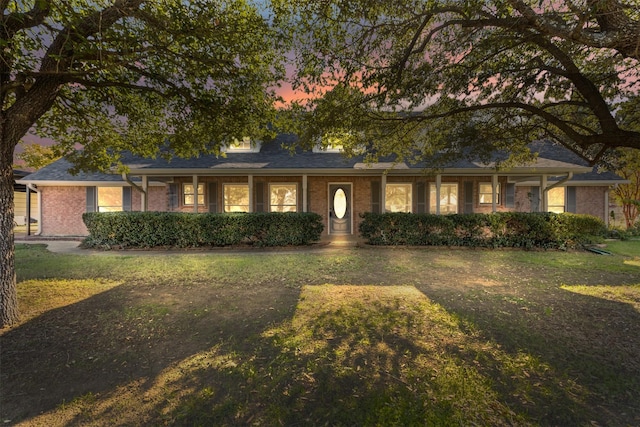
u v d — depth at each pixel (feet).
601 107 15.60
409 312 13.98
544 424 7.07
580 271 22.27
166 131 23.12
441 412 7.44
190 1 14.02
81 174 44.98
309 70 17.03
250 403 7.84
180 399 8.01
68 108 19.89
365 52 16.57
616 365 9.56
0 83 12.26
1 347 10.75
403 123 21.09
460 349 10.59
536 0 13.56
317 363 9.70
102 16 12.91
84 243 34.24
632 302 15.38
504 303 15.26
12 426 7.06
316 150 43.78
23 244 36.58
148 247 33.32
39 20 12.42
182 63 17.28
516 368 9.35
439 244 33.40
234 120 20.03
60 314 13.75
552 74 18.02
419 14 14.52
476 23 13.48
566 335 11.66
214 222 33.12
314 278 20.10
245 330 12.17
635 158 28.27
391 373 9.13
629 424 7.08
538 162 37.17
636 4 11.89
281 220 33.63
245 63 18.26
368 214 34.30
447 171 35.94
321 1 14.73
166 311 14.16
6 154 12.73
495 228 32.68
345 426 7.02
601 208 47.11
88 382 8.77
